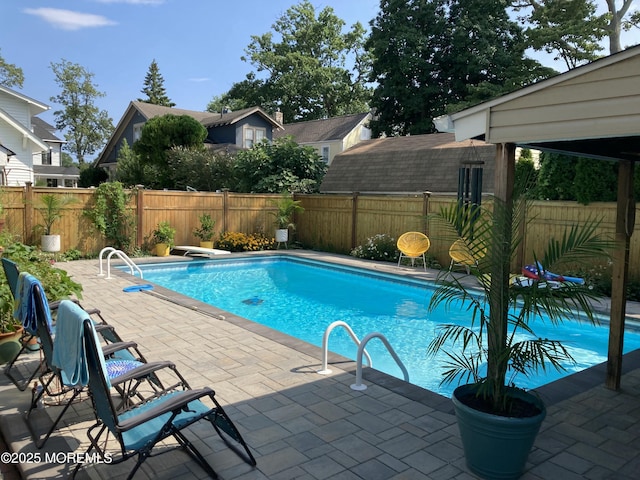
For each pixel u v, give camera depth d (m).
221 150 24.02
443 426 3.63
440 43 27.81
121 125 29.67
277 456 3.16
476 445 2.93
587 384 4.66
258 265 14.23
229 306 9.40
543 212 10.29
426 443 3.36
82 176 29.86
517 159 11.42
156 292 8.71
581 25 20.05
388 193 16.86
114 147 31.09
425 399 4.11
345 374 4.70
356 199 14.66
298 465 3.06
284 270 13.51
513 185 3.66
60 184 33.00
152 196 13.95
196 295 10.28
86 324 2.50
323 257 14.01
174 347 5.49
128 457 2.61
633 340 7.31
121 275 10.46
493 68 26.03
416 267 12.23
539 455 3.28
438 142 17.95
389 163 17.95
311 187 19.08
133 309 7.41
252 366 4.88
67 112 47.91
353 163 19.25
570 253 3.18
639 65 2.94
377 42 27.78
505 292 3.24
